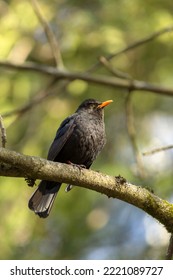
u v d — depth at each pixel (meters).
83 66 15.66
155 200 8.15
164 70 15.65
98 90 15.80
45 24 12.52
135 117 15.98
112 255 15.32
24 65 12.62
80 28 15.24
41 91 14.45
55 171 7.73
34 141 14.98
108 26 15.09
